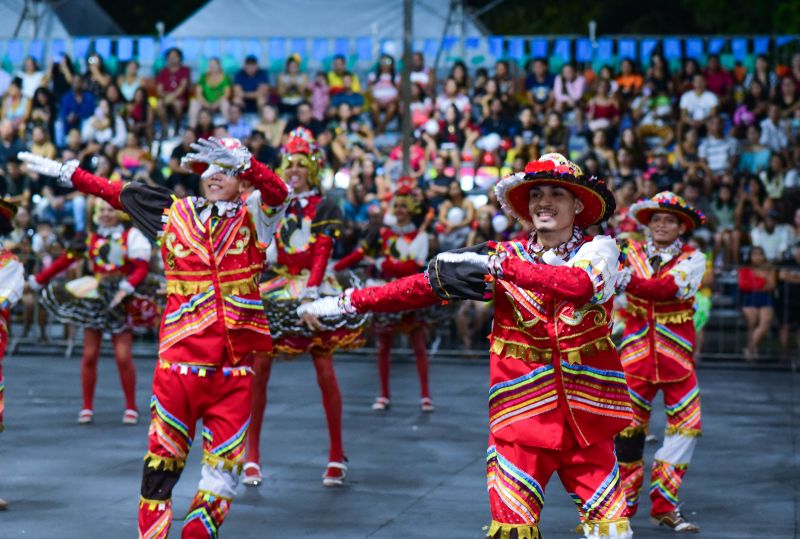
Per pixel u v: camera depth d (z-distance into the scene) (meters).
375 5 22.95
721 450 9.96
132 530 6.79
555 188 4.64
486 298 4.66
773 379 14.77
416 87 20.47
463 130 19.70
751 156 19.39
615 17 34.66
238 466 5.71
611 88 20.81
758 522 7.36
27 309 16.55
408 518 7.26
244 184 5.94
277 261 8.30
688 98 20.28
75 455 9.24
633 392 7.25
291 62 21.02
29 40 22.66
